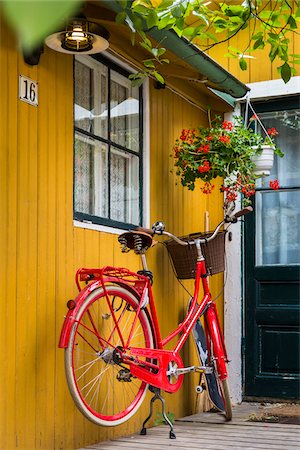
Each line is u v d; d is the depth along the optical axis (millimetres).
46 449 3076
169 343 4355
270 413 4574
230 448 3357
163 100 4492
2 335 2842
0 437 2793
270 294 5113
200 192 5020
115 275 3428
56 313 3207
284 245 5160
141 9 2449
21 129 3025
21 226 2996
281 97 5219
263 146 4645
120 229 3861
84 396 3402
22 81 3035
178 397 4434
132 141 4125
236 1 4086
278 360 5039
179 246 4020
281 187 5207
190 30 2949
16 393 2906
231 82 4453
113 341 3652
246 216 5250
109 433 3594
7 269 2895
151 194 4266
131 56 3963
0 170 2885
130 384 3863
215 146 4289
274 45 2789
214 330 4047
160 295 4293
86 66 3652
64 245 3299
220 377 4043
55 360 3178
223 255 4160
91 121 3688
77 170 3529
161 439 3605
